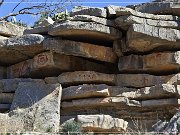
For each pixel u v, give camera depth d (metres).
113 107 13.88
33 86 14.55
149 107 13.67
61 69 14.69
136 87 14.20
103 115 12.74
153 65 14.20
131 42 13.90
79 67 14.87
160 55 14.16
